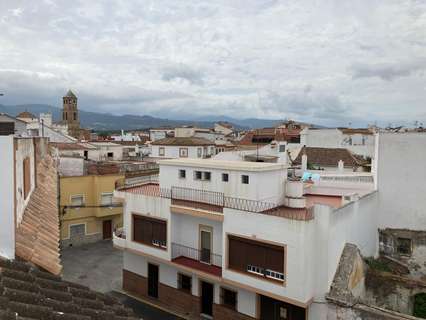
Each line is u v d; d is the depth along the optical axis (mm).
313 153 49719
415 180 24531
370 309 17406
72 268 31281
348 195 22375
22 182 9375
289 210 21453
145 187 28406
